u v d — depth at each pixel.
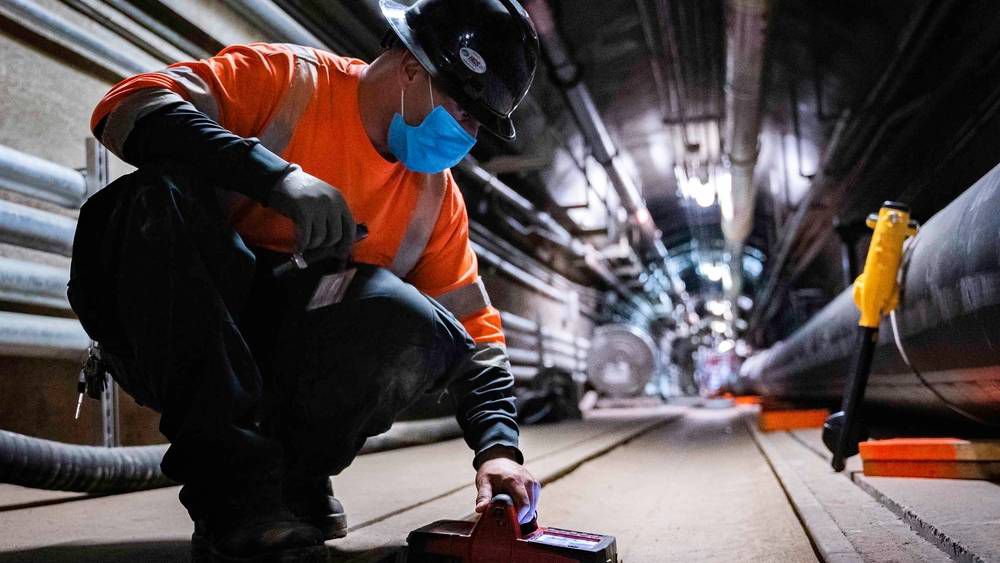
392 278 1.34
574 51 7.61
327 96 1.40
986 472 2.46
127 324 1.17
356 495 2.56
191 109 1.18
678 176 13.98
